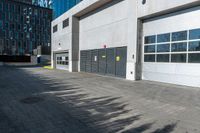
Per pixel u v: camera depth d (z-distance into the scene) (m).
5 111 5.36
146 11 10.86
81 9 17.38
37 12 68.62
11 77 14.48
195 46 8.92
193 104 6.17
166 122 4.54
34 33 68.25
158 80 11.03
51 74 17.02
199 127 4.20
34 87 9.66
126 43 12.71
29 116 4.94
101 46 15.95
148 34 11.59
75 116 4.96
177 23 9.78
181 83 9.71
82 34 19.55
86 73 17.83
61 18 23.27
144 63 11.99
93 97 7.29
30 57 41.72
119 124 4.40
